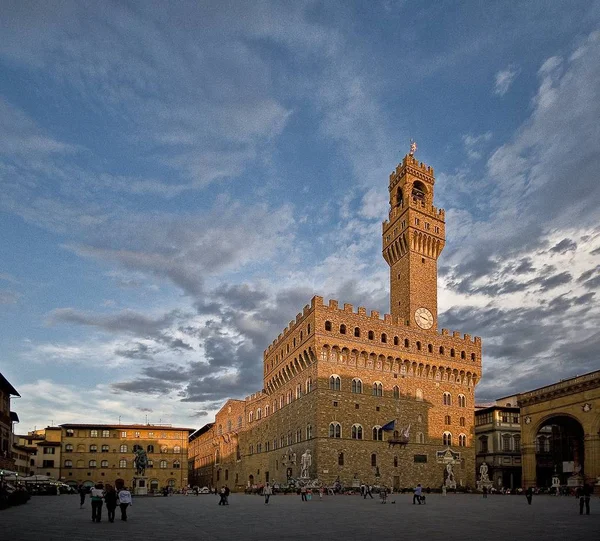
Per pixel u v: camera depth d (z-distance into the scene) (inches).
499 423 5447.8
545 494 4160.9
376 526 1531.7
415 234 4985.2
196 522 1665.8
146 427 6820.9
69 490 4788.4
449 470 4525.1
